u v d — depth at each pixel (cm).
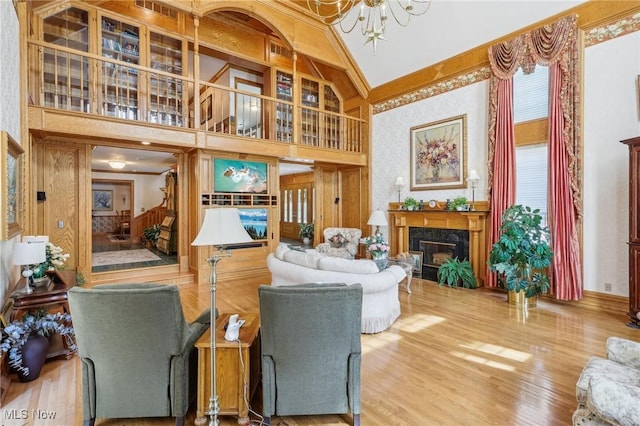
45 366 276
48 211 474
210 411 193
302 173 1131
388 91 711
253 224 624
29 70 426
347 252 653
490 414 212
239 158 606
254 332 220
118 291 177
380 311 355
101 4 512
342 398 200
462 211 555
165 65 570
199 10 497
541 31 466
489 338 336
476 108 566
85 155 500
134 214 1084
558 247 446
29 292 265
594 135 432
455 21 549
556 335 343
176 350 193
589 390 141
